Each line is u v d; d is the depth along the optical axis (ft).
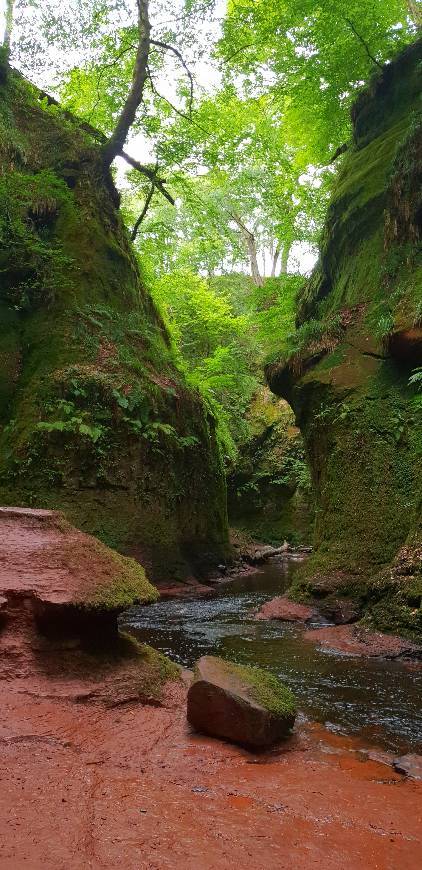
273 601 29.37
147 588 15.70
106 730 11.11
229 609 30.01
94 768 9.25
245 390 81.92
